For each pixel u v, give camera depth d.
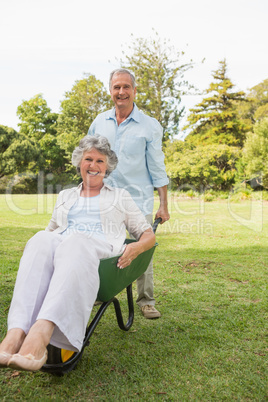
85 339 1.93
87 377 1.99
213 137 26.81
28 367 1.45
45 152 31.92
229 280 4.11
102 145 2.30
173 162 18.80
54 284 1.68
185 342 2.46
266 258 5.31
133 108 2.96
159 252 5.66
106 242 2.15
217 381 1.97
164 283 3.92
